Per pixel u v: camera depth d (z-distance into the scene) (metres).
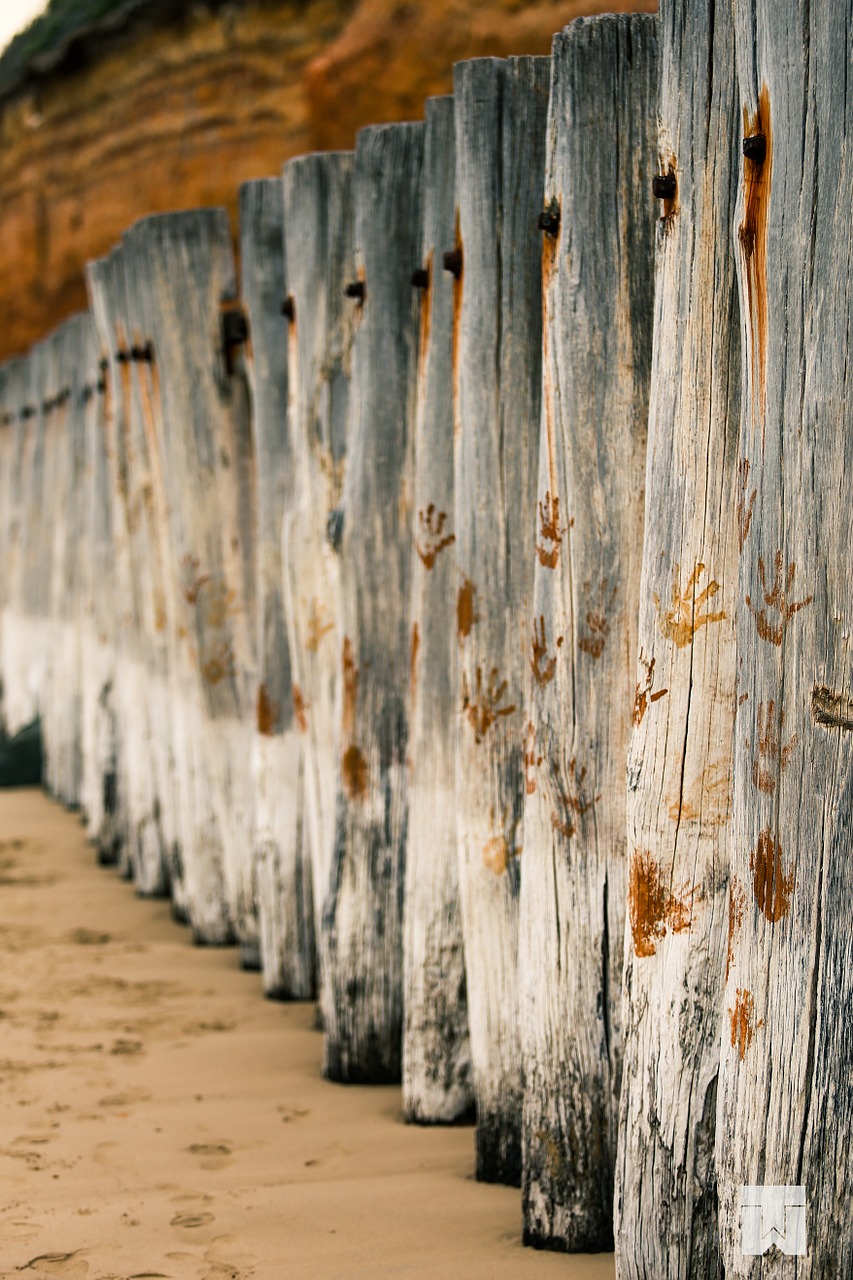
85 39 19.78
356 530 4.54
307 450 5.00
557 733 3.27
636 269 3.14
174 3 17.95
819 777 2.32
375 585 4.55
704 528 2.74
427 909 4.16
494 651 3.73
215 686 6.24
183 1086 4.59
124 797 8.19
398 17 13.39
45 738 11.21
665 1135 2.80
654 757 2.83
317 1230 3.45
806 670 2.34
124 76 18.97
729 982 2.52
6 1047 4.99
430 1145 4.04
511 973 3.73
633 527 3.17
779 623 2.39
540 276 3.60
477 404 3.68
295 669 5.14
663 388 2.79
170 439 6.23
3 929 6.89
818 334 2.29
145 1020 5.33
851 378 2.26
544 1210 3.32
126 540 7.67
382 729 4.59
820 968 2.32
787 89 2.33
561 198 3.17
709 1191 2.77
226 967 6.16
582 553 3.20
